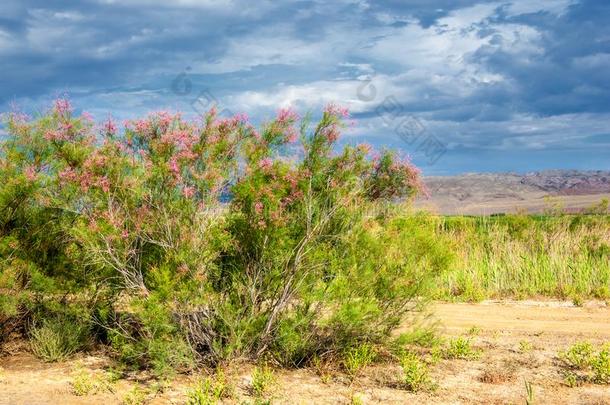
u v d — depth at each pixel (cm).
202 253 650
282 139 698
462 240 1484
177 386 628
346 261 687
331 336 708
